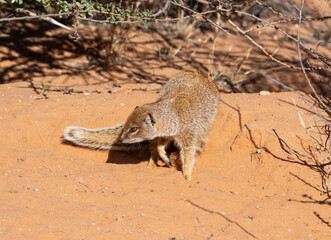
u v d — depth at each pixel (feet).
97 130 28.48
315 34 51.96
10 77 39.88
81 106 31.48
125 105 31.45
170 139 26.50
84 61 44.55
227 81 42.32
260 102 31.27
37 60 43.62
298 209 21.50
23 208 19.54
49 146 29.17
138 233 18.60
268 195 23.58
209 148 29.01
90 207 20.45
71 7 23.82
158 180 24.32
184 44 50.21
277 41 51.24
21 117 29.43
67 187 22.12
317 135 26.18
